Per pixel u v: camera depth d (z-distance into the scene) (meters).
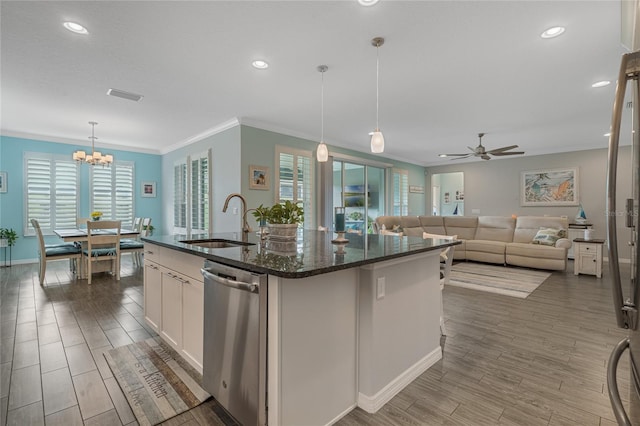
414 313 2.07
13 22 2.26
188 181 5.90
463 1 2.04
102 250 4.60
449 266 2.68
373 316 1.74
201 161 5.54
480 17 2.21
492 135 5.75
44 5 2.07
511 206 7.80
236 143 4.76
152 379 2.01
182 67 2.98
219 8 2.12
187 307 2.13
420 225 7.09
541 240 5.68
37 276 4.79
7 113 4.39
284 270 1.33
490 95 3.71
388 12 2.16
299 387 1.49
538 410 1.71
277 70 3.05
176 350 2.29
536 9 2.12
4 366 2.15
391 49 2.65
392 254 1.76
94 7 2.10
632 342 0.85
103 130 5.37
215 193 5.27
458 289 4.20
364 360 1.77
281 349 1.42
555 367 2.17
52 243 5.94
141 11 2.14
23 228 5.69
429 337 2.23
